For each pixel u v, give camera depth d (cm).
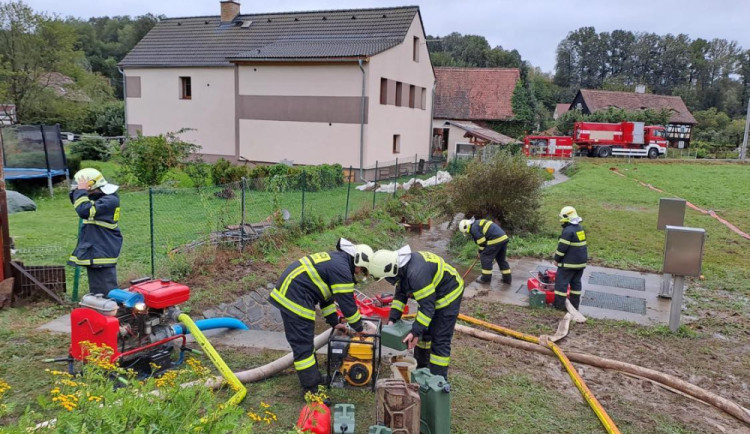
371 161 2581
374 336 518
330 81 2511
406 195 1978
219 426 293
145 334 512
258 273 997
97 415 282
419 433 423
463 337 708
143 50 3088
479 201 1449
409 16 2841
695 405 547
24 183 1842
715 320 815
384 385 419
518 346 682
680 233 728
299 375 500
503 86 4166
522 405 523
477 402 522
